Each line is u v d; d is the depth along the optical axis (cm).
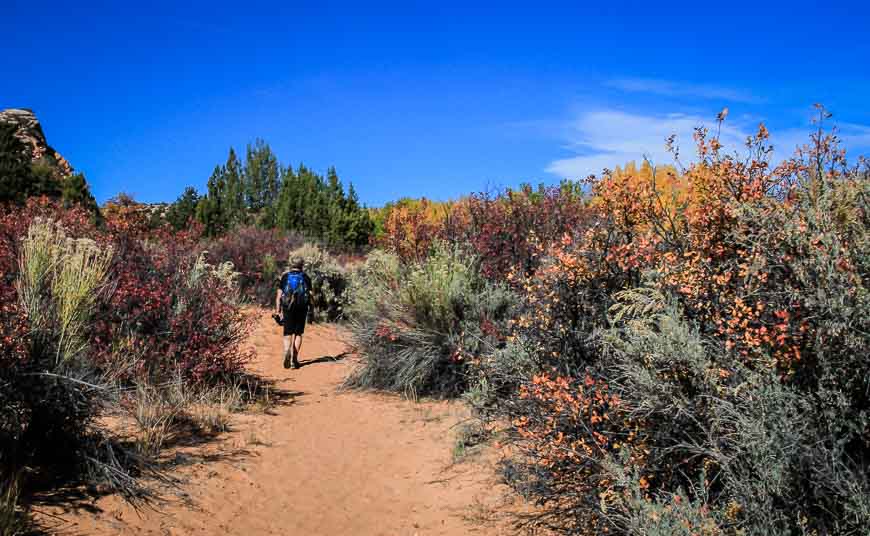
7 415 395
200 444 525
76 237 783
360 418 673
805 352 275
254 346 1019
